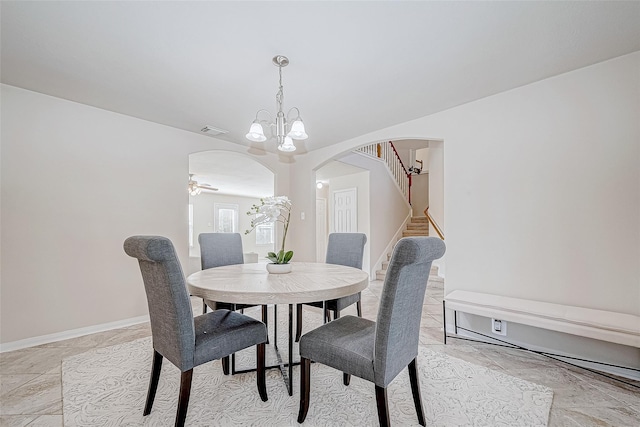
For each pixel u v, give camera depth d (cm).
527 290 241
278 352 227
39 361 218
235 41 186
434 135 302
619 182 205
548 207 233
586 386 184
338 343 142
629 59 202
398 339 129
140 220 316
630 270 201
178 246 347
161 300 139
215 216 945
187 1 151
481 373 200
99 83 241
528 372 202
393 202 647
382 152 613
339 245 295
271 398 171
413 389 148
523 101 246
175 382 189
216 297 150
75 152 276
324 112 300
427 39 184
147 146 324
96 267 285
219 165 545
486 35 180
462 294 259
